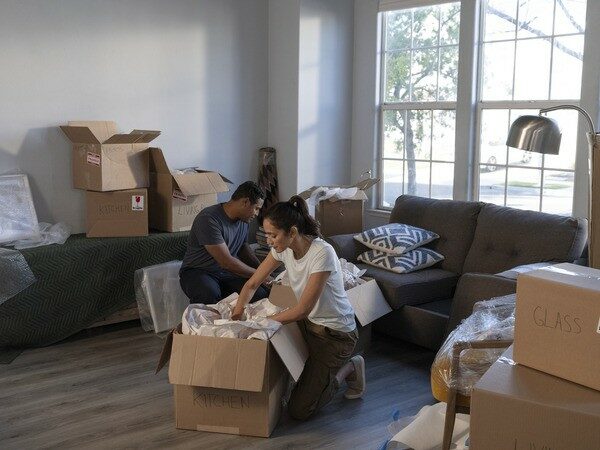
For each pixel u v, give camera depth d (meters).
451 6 4.74
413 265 4.07
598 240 2.42
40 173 4.37
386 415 3.11
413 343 3.95
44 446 2.81
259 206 3.91
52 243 4.10
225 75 5.16
